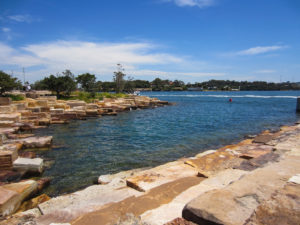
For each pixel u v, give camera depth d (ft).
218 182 16.28
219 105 155.63
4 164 24.44
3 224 13.04
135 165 30.01
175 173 20.54
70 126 62.54
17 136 44.06
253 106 144.46
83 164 30.22
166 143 43.42
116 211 12.20
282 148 25.18
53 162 30.83
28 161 25.63
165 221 10.19
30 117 64.49
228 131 57.21
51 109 74.64
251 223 7.26
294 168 13.88
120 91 203.10
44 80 122.42
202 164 23.67
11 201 15.70
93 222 10.85
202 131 57.11
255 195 9.39
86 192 18.21
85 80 140.77
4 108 61.00
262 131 55.16
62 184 23.38
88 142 43.57
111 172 27.20
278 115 94.94
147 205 12.90
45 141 38.37
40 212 14.93
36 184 20.44
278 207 8.29
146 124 68.49
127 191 16.90
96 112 86.28
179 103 178.40
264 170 13.39
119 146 40.70
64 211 13.39
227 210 8.05
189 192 14.37
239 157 26.25
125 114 97.30
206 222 7.78
